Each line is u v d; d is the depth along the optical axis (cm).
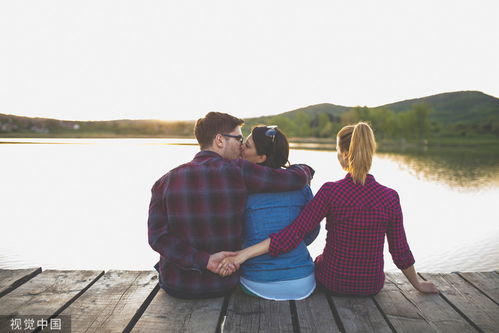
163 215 204
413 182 2000
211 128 210
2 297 227
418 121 9994
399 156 4562
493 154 5188
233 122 214
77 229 895
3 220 982
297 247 225
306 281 222
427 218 1098
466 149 6981
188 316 203
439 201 1412
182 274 213
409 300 229
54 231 870
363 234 207
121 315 205
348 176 213
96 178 1947
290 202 216
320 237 889
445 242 827
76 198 1342
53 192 1472
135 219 1002
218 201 198
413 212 1201
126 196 1380
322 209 208
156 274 265
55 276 260
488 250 756
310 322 199
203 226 199
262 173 204
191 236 200
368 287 219
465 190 1698
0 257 692
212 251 204
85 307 215
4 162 2967
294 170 217
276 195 214
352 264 214
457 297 233
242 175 201
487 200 1420
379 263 218
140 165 2708
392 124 10025
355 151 204
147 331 188
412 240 855
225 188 198
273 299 219
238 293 232
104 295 231
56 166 2628
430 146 8344
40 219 995
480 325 200
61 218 1012
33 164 2798
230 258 201
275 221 211
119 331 188
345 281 217
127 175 2086
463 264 679
